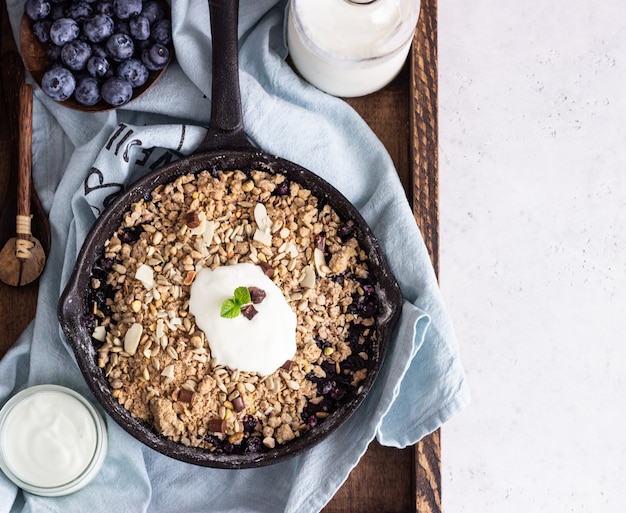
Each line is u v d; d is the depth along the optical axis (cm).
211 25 93
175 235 94
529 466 111
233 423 92
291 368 92
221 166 95
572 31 112
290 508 93
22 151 96
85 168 97
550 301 112
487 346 112
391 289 92
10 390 97
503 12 112
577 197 112
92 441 93
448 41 112
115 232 94
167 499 97
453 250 112
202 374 91
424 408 95
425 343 95
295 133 97
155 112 98
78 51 94
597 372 112
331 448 95
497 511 111
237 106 93
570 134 112
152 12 96
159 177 94
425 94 97
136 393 92
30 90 96
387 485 97
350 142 98
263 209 94
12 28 99
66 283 96
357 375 93
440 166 112
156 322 92
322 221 95
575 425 111
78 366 93
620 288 112
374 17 92
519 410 111
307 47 94
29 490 93
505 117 112
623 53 112
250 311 91
